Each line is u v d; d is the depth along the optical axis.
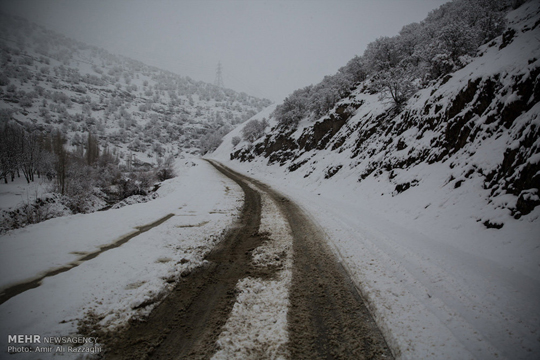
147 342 3.38
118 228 8.51
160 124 133.00
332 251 6.75
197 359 3.04
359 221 9.42
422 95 14.02
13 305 3.96
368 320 3.86
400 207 9.59
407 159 11.59
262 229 9.02
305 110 35.00
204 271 5.66
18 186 31.39
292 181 22.78
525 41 8.80
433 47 14.89
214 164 45.09
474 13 16.36
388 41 24.41
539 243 4.89
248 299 4.39
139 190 26.50
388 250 6.43
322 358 3.08
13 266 5.42
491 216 6.25
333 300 4.41
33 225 8.58
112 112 131.88
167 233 8.09
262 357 3.07
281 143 33.69
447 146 9.68
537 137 6.07
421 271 5.19
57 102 116.94
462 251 5.90
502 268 4.88
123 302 4.27
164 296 4.60
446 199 8.03
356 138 19.05
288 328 3.63
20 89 117.31
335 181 16.83
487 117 8.36
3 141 34.53
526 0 15.70
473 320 3.61
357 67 28.31
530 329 3.33
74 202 19.36
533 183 5.69
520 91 7.48
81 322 3.71
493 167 7.12
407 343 3.23
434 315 3.78
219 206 12.85
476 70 10.11
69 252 6.36
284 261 6.13
